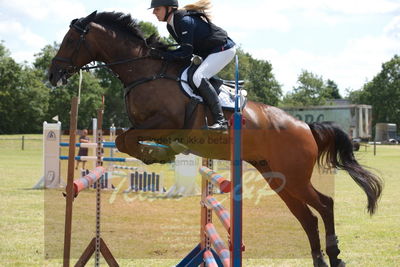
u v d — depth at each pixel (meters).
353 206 10.91
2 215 8.96
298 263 5.92
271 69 61.78
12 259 5.77
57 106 72.38
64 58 5.32
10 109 72.00
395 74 87.62
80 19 5.37
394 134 68.38
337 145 5.81
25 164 23.45
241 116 3.60
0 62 71.44
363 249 6.54
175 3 5.10
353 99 102.06
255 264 5.86
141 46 5.28
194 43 5.14
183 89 5.02
